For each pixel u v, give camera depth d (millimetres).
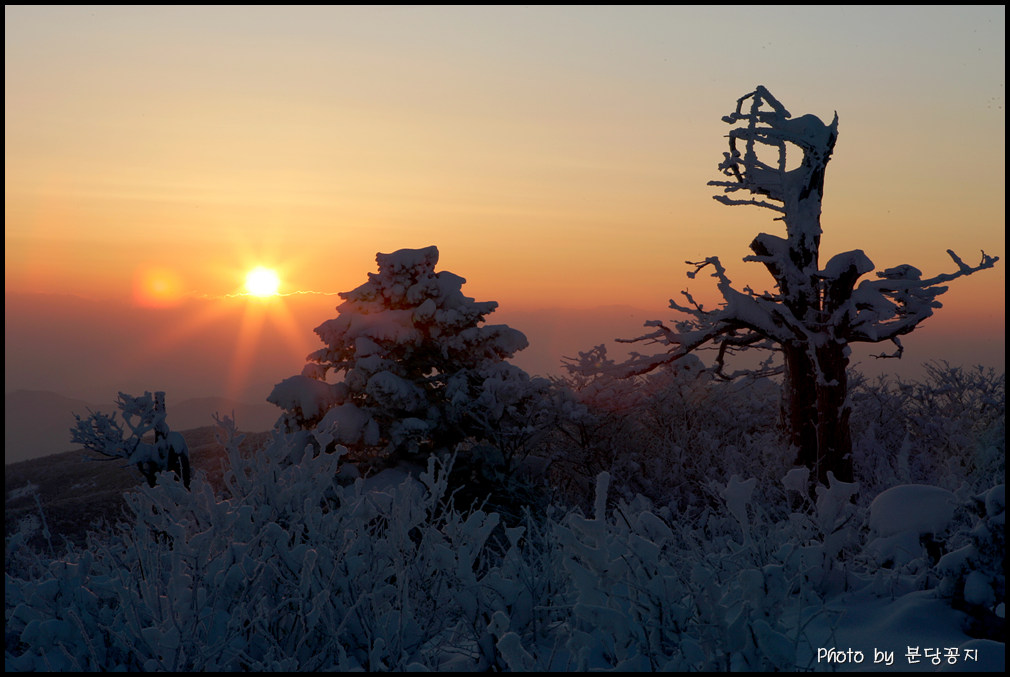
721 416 21766
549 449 22266
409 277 21406
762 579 3928
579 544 4352
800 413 17828
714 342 20172
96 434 16062
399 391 19094
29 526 6367
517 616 5098
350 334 20344
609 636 4363
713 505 18031
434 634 5359
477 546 5508
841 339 16938
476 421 20453
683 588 4734
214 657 4520
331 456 6473
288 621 5125
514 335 21250
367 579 5379
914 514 6023
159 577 4855
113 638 4844
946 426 17578
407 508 5695
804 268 17672
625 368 20750
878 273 17844
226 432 6398
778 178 17938
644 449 21406
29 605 5129
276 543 5391
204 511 5922
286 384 19438
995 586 4793
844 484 5938
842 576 5895
